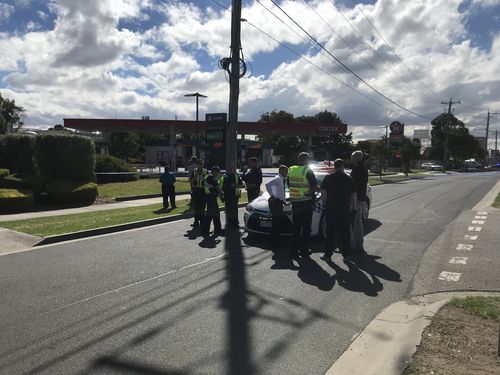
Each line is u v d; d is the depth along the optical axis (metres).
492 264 7.62
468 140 95.25
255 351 4.34
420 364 3.78
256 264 7.74
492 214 13.73
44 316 5.27
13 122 47.00
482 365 3.75
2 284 6.57
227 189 11.56
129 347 4.43
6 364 4.09
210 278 6.85
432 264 7.69
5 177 18.50
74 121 54.06
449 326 4.59
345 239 8.18
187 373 3.91
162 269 7.38
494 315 4.89
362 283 6.60
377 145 64.19
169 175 15.25
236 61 15.11
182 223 12.54
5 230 10.62
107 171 27.70
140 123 54.50
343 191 8.06
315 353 4.29
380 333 4.71
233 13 15.10
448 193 23.22
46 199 18.28
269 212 9.58
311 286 6.45
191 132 57.25
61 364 4.09
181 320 5.12
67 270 7.34
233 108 15.10
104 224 11.46
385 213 14.58
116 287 6.39
